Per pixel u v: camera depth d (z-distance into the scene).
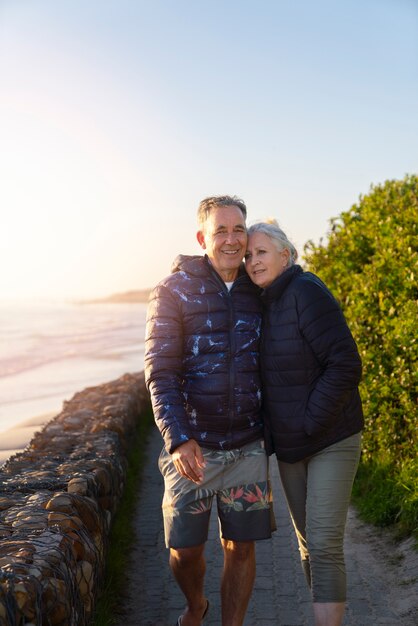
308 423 3.07
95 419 7.42
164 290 3.27
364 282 5.89
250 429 3.27
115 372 20.81
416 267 5.20
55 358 26.12
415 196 6.13
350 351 3.05
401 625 3.61
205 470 3.22
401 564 4.29
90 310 114.19
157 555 4.80
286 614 3.86
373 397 5.55
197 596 3.40
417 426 4.97
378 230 6.07
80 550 3.31
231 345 3.23
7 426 11.18
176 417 3.04
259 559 4.73
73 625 2.85
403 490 4.90
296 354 3.13
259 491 3.28
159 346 3.17
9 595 2.42
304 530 3.31
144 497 6.24
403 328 5.10
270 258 3.23
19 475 4.55
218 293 3.27
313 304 3.11
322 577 3.03
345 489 3.12
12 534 3.17
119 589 4.16
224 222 3.22
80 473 4.55
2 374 20.53
